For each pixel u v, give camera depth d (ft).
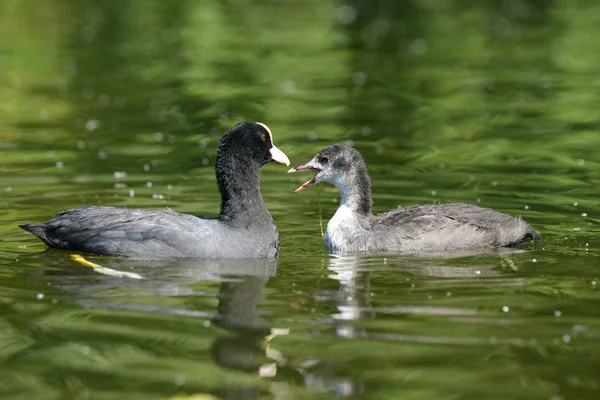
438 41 113.70
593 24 122.01
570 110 79.77
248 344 33.04
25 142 70.08
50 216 50.85
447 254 45.62
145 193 56.24
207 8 138.51
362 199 49.06
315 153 66.90
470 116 78.48
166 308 36.86
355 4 142.41
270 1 145.28
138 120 77.77
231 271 42.24
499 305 36.88
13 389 29.53
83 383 29.86
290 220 52.06
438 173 61.36
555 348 32.42
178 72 97.76
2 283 39.86
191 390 29.27
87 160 64.80
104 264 42.83
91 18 129.29
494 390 29.27
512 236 46.60
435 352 32.14
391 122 76.79
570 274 41.06
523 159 64.75
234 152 45.09
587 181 58.75
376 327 34.60
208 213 51.93
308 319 35.58
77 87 90.63
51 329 34.50
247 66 100.73
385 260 44.65
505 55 104.68
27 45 110.11
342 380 30.07
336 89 89.71
